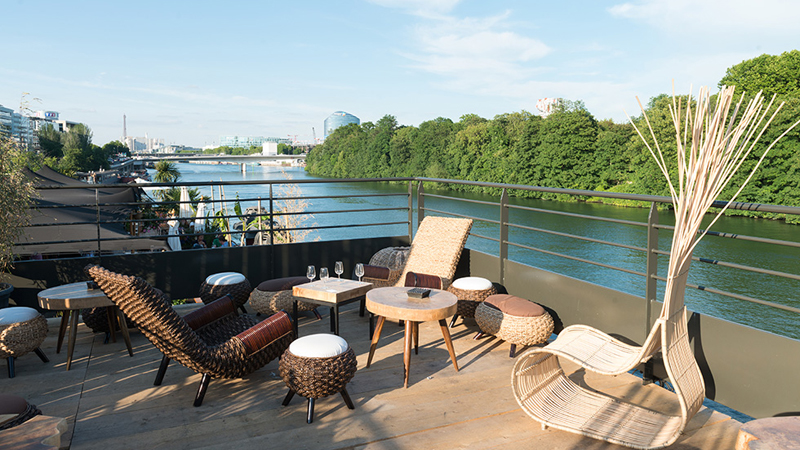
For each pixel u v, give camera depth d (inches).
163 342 105.4
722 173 87.6
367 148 3248.0
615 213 1721.2
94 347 150.6
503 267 183.3
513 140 2319.1
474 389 120.7
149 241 391.9
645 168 1603.1
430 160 2677.2
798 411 94.3
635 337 130.6
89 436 97.8
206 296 171.8
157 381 122.8
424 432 99.7
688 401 88.8
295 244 211.3
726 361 107.0
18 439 71.5
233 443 95.1
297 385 101.9
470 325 174.1
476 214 1834.4
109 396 116.4
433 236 195.5
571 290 151.6
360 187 2070.6
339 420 104.7
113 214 473.4
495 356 143.6
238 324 135.6
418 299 133.7
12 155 163.8
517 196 2074.3
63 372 131.3
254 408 110.3
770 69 1381.6
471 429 101.0
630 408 106.8
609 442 95.3
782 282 999.0
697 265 1124.5
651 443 90.7
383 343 154.6
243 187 1537.9
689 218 88.4
